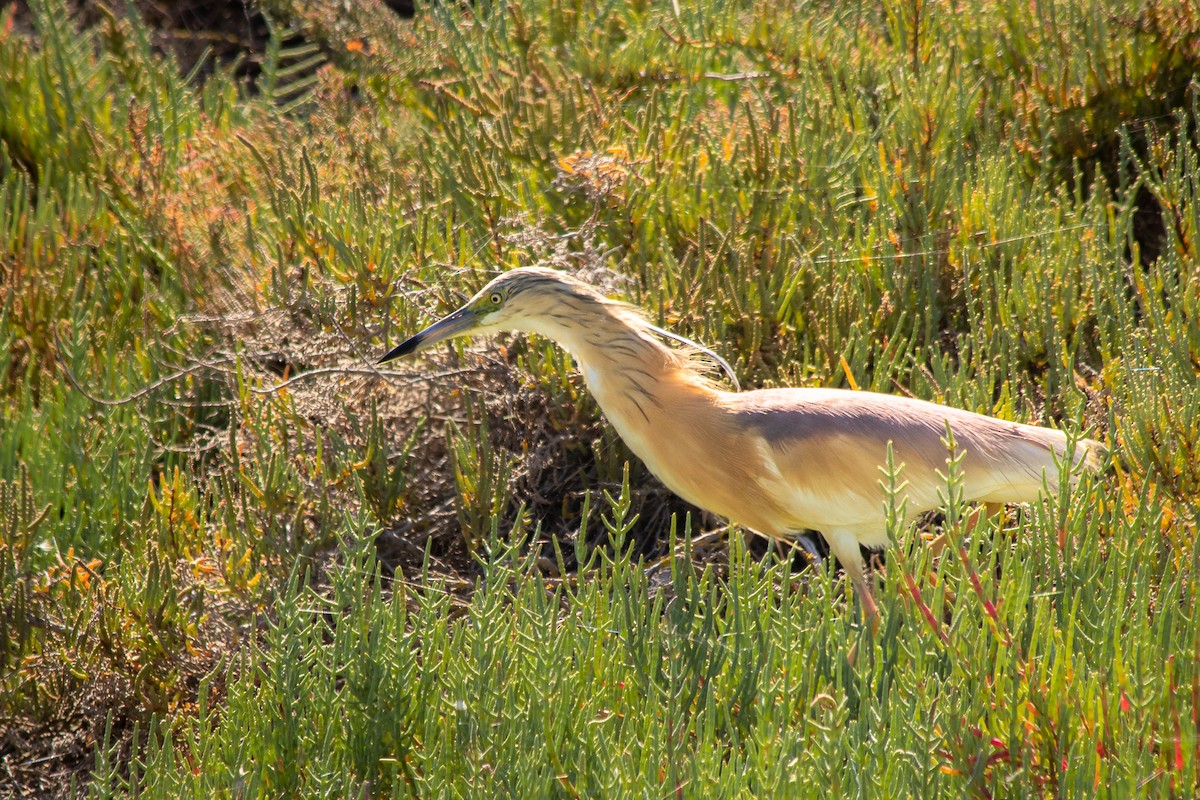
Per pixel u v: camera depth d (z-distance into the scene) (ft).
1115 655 24.93
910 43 54.24
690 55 58.18
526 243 41.70
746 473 33.76
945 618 31.55
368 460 37.22
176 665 33.65
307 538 36.32
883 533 33.76
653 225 45.09
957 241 42.34
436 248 43.29
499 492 36.01
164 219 49.37
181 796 26.07
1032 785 23.62
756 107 53.78
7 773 32.35
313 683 28.32
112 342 44.68
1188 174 39.75
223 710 29.60
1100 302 38.01
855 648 27.76
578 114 49.19
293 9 68.33
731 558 28.96
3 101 58.18
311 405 39.75
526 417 39.11
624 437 35.42
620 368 34.58
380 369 39.27
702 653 27.91
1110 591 26.45
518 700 27.40
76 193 53.01
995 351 39.09
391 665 27.68
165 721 32.04
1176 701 23.99
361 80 61.77
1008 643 25.22
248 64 75.36
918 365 37.58
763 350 40.27
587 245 40.81
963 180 44.93
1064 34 51.06
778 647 26.99
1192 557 27.78
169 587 33.60
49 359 45.65
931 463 32.14
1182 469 31.14
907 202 43.29
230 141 55.11
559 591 29.71
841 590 35.06
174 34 74.33
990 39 52.13
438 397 39.32
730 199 45.11
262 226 49.14
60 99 58.23
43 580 35.47
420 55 60.03
